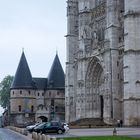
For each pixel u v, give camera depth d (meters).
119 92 85.19
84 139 38.62
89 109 96.12
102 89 92.00
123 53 82.75
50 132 58.06
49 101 146.50
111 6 87.94
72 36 110.06
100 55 90.69
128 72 76.62
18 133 67.31
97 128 74.88
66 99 108.25
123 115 81.88
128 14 77.56
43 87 149.62
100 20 95.56
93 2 101.38
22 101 136.12
